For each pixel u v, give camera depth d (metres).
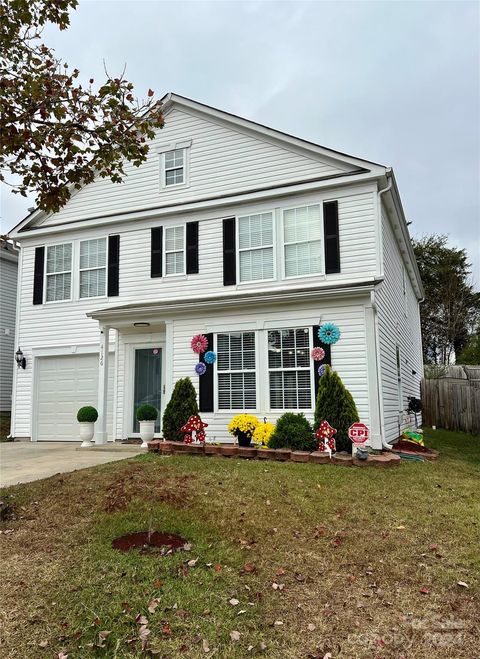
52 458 9.14
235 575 3.93
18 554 4.26
